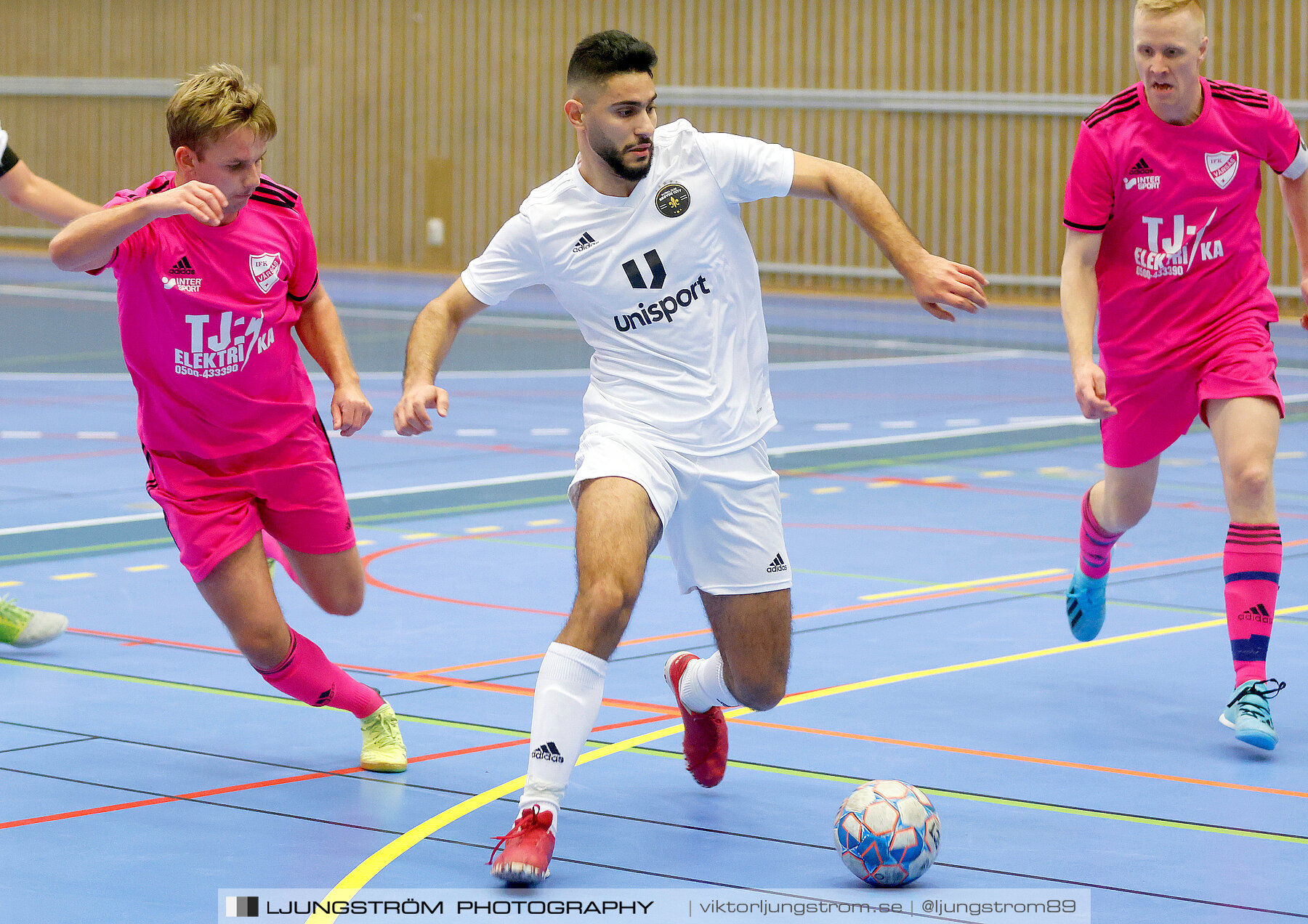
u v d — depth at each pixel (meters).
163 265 6.96
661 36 42.16
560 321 34.03
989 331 32.72
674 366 6.67
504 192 44.22
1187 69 7.99
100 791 6.91
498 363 26.42
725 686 6.87
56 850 6.15
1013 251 38.97
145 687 8.66
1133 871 5.96
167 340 7.04
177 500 7.20
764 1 40.97
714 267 6.71
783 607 6.82
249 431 7.24
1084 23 37.59
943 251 39.62
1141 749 7.60
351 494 14.84
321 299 7.59
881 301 39.00
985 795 6.91
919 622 10.23
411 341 6.80
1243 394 8.11
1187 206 8.21
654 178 6.67
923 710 8.24
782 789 7.02
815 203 40.78
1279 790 6.99
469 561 12.09
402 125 45.22
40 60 49.12
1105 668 9.13
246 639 7.17
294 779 7.14
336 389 7.40
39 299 35.69
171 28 47.50
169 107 6.87
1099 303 8.59
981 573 11.72
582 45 6.49
